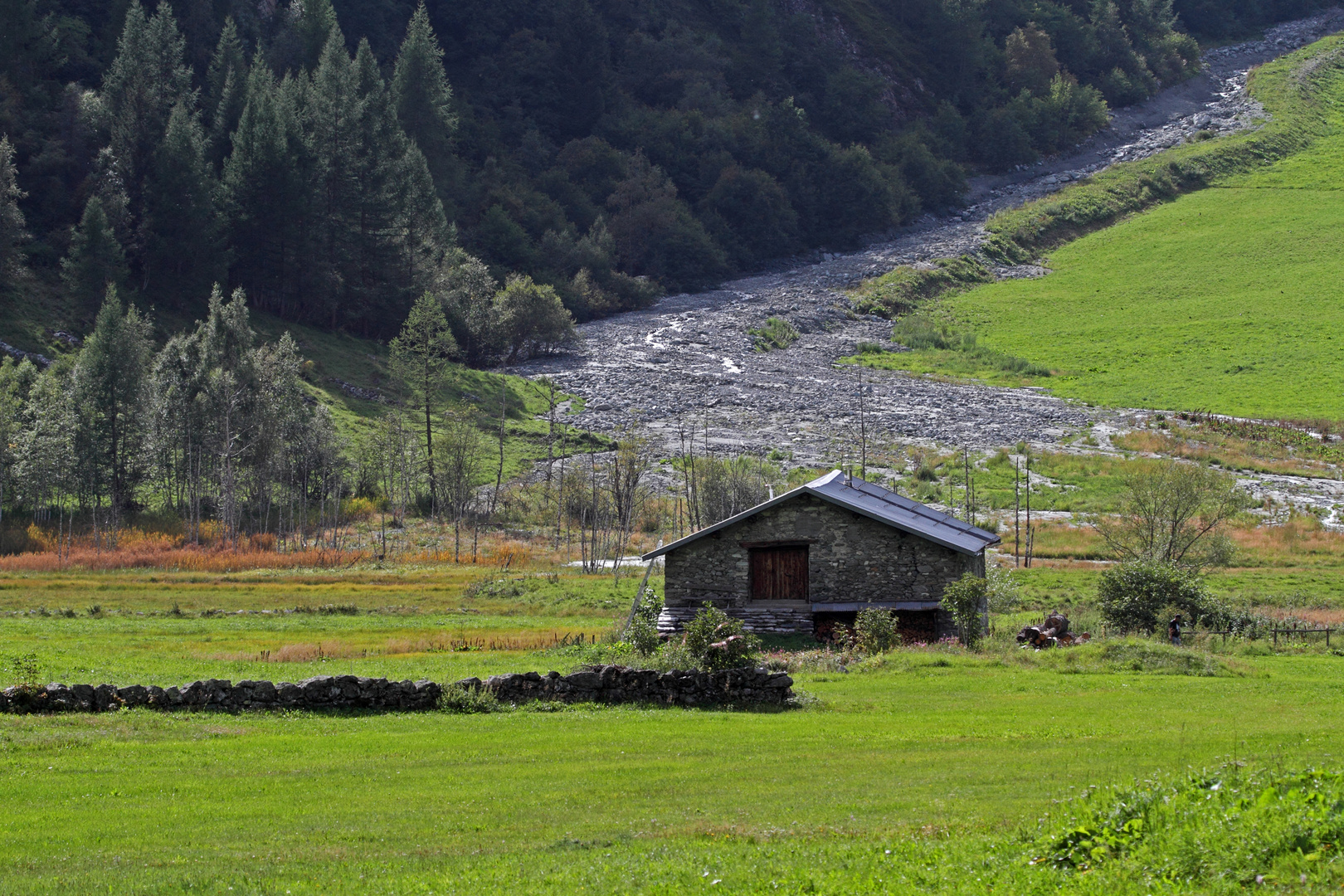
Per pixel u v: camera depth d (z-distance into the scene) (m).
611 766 21.58
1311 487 102.12
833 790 19.27
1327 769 15.80
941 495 96.25
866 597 46.22
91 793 19.80
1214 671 36.38
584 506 89.31
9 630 47.47
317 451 101.06
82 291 130.12
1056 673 36.00
